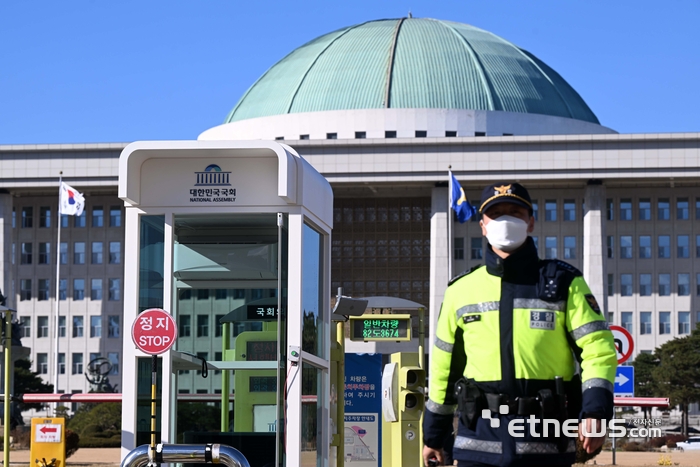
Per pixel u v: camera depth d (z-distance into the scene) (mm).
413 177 83438
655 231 90125
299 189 10945
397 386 16609
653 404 20281
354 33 109625
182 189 11180
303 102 101375
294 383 10750
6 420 20031
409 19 112812
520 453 5570
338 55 105500
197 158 11180
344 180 83688
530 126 97125
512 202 5734
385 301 17188
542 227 89562
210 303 12062
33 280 93812
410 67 101812
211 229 11781
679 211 90062
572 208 89500
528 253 5773
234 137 100938
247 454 12094
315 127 96875
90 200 94062
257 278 11930
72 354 92938
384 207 91875
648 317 89500
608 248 90250
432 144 83438
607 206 90812
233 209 11078
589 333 5641
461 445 5723
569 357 5738
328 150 84062
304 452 11023
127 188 10883
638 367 76875
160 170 11219
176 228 11812
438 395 5969
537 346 5637
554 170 83125
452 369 5961
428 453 6047
